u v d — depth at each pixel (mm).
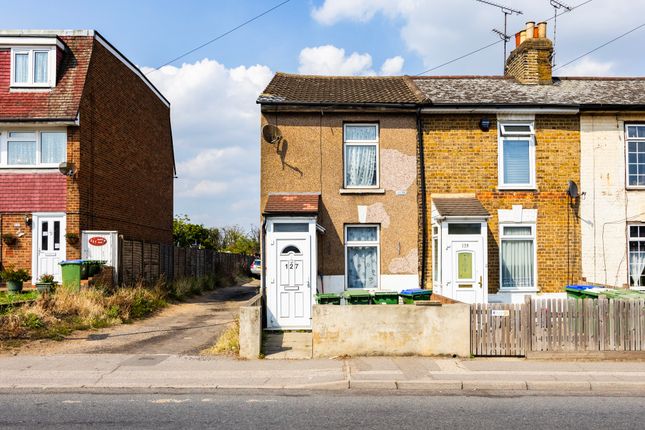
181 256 26547
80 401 8133
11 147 19016
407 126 15125
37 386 8812
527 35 17234
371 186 15062
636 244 15328
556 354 10531
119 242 19281
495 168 15156
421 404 8023
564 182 15211
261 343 11375
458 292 14047
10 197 18766
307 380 9148
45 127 18938
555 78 17594
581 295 12766
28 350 11484
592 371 9656
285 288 13867
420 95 15414
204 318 17219
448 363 10219
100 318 15008
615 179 15297
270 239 13922
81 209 18969
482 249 14109
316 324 10836
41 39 19328
